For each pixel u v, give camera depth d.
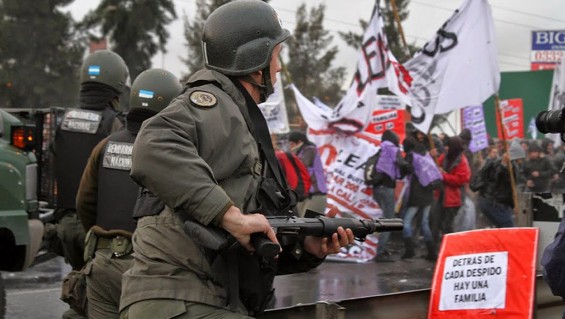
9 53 21.94
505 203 10.66
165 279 2.30
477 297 3.86
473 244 3.95
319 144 10.30
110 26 21.98
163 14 22.27
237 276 2.35
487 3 9.52
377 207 9.95
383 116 10.30
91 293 3.73
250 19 2.50
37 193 6.24
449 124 14.52
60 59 22.31
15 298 6.91
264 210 2.46
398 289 8.05
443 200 10.81
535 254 3.72
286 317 3.18
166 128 2.24
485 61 9.53
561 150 13.30
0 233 5.57
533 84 17.28
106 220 3.72
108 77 5.25
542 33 25.52
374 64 9.91
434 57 9.72
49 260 9.12
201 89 2.38
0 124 5.47
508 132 16.20
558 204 6.34
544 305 5.15
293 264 2.73
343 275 9.04
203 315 2.29
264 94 2.59
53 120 6.59
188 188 2.18
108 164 3.77
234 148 2.34
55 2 22.28
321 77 28.91
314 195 9.87
